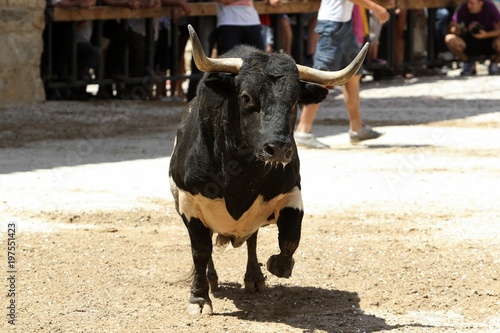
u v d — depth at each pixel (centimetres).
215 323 1695
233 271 2052
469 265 2050
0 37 4422
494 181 2889
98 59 4719
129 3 4638
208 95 1630
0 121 4084
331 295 1867
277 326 1678
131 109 4553
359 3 3312
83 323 1684
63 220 2427
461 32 6069
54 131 3859
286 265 1709
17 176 2955
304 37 5672
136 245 2217
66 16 4528
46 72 4650
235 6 4409
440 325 1677
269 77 1530
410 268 2033
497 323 1691
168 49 5053
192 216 1731
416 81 5875
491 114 4362
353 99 3541
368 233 2322
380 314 1748
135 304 1808
